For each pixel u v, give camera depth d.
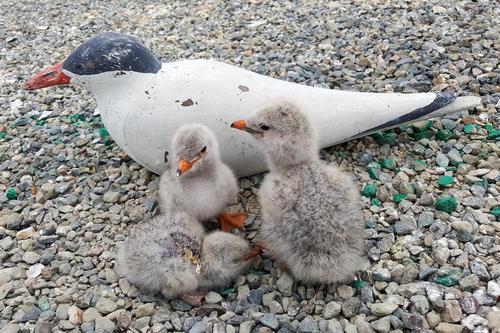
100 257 0.60
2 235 0.65
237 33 1.09
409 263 0.54
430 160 0.68
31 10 1.46
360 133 0.67
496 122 0.73
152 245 0.54
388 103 0.66
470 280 0.51
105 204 0.68
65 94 0.97
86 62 0.65
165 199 0.61
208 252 0.54
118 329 0.52
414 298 0.50
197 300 0.53
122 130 0.64
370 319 0.50
